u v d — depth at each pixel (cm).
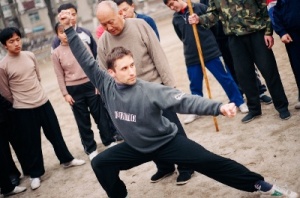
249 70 433
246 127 439
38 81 450
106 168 289
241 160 366
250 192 305
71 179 448
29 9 3022
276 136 393
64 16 285
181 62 969
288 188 298
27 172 479
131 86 260
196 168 272
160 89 252
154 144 270
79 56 288
